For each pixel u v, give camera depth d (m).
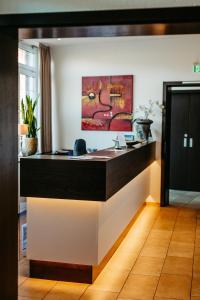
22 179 3.89
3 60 2.80
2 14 2.81
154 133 7.55
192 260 4.59
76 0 2.72
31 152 6.91
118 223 4.79
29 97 7.13
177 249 4.99
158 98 7.50
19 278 4.04
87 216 3.86
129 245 5.14
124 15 2.66
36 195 3.87
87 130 7.90
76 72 7.88
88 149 7.50
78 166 3.75
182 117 9.37
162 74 7.46
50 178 3.83
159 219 6.55
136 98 7.61
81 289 3.79
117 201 4.67
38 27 2.82
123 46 7.61
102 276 4.10
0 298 2.85
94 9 2.70
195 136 9.32
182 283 3.93
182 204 7.83
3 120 2.83
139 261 4.54
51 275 4.01
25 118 7.05
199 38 7.23
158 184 7.57
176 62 7.39
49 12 2.75
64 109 7.99
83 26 2.76
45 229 3.98
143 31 2.88
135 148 5.45
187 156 9.43
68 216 3.91
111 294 3.68
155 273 4.19
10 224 2.99
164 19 2.62
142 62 7.55
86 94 7.85
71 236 3.92
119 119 7.72
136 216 6.46
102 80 7.75
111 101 7.74
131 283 3.92
